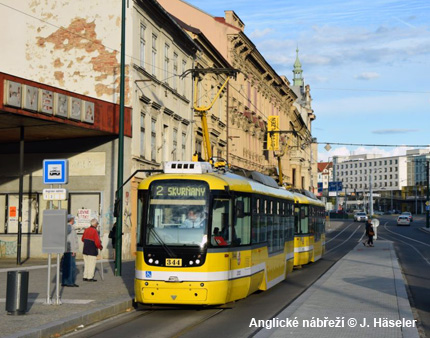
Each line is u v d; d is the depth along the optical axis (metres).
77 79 31.00
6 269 23.08
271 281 18.70
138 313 14.23
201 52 42.03
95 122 26.80
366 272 23.70
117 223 21.20
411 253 40.69
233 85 51.03
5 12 32.09
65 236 14.20
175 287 13.72
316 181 116.06
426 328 12.17
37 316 12.39
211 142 44.50
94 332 11.68
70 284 17.75
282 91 72.12
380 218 128.62
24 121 24.19
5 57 31.98
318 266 30.20
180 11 49.94
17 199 30.08
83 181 29.39
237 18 52.88
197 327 12.14
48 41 31.55
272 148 63.59
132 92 30.14
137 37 30.98
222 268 14.06
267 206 18.36
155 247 13.95
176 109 37.31
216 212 14.29
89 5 31.06
